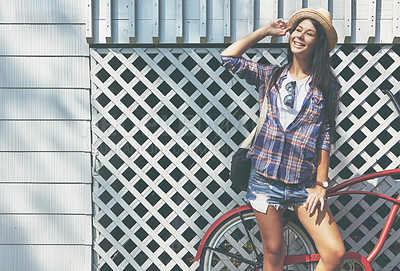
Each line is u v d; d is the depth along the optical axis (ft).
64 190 9.48
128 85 9.39
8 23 9.22
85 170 9.45
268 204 7.53
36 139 9.39
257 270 8.57
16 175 9.43
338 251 7.39
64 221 9.55
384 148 9.39
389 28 9.08
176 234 9.59
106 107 9.43
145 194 9.55
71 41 9.27
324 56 7.07
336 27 9.08
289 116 7.25
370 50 12.13
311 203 7.35
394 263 9.57
